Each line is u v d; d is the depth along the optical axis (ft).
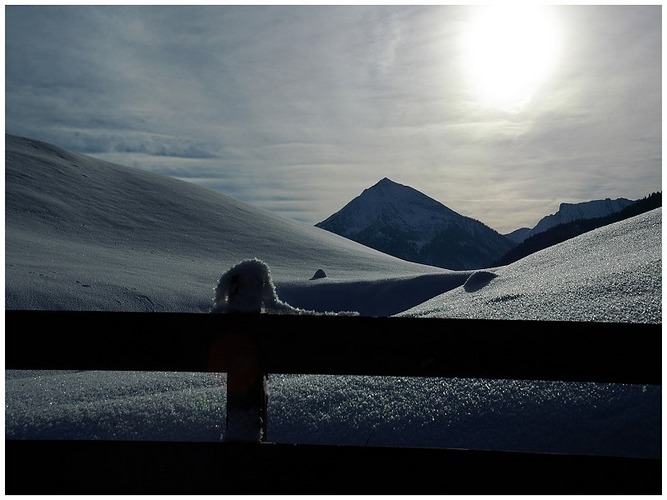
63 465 6.70
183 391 12.14
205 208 297.53
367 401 10.69
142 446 6.70
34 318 6.85
